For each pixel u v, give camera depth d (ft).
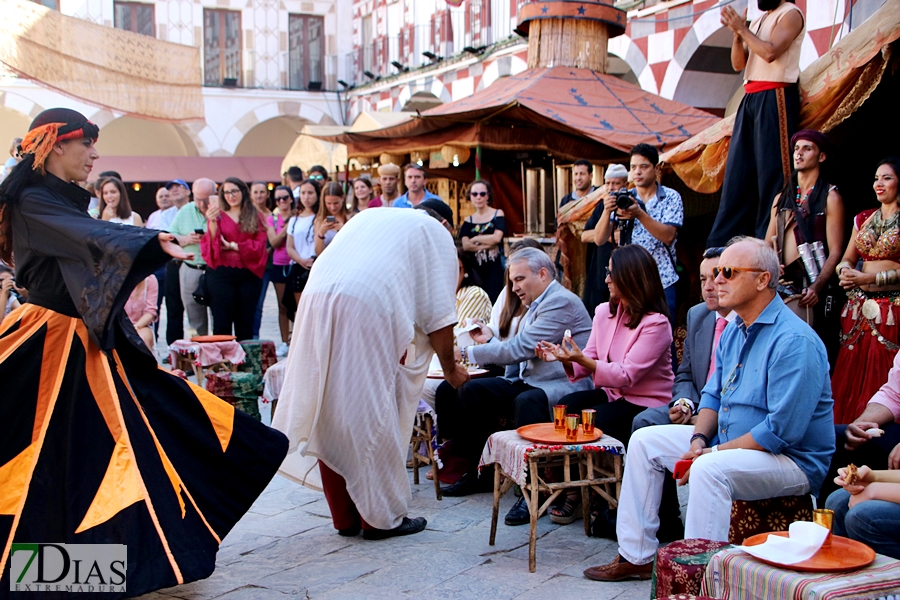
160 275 32.91
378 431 14.03
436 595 12.07
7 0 33.04
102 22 80.64
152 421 11.62
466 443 17.06
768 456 11.16
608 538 14.40
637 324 15.05
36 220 11.25
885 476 10.06
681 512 15.53
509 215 40.50
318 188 32.32
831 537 8.73
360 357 13.85
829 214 16.55
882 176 15.58
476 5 66.64
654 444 12.45
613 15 34.65
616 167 21.94
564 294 16.75
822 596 7.79
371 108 84.12
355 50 88.63
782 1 18.34
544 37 34.73
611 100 32.55
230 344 22.81
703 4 43.09
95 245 10.79
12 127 84.48
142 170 81.56
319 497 17.13
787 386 11.07
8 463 10.77
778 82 18.17
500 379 17.19
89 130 11.85
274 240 33.71
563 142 33.04
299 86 88.53
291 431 14.02
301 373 14.16
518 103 30.55
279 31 86.99
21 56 32.99
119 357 11.57
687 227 27.53
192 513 11.29
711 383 12.53
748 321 11.73
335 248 14.51
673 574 9.50
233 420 12.35
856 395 15.89
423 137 35.96
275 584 12.57
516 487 16.39
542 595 12.00
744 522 11.40
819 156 16.63
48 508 10.70
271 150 94.58
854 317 15.96
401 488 14.55
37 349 11.20
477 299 20.76
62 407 11.13
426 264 14.67
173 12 83.46
